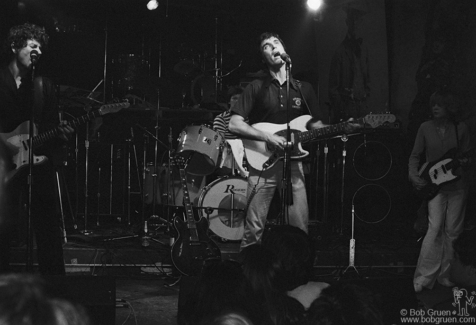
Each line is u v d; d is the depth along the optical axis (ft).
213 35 30.81
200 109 24.75
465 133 17.35
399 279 9.33
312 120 15.17
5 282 3.16
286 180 14.14
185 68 28.86
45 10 28.73
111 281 10.11
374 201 23.03
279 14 29.50
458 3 24.62
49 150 14.70
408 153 25.75
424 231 20.51
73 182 25.45
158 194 23.26
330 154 24.20
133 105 24.80
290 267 8.21
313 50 28.37
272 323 6.93
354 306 5.75
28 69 14.44
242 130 14.89
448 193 17.31
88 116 15.16
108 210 25.11
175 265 17.47
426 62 25.36
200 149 20.83
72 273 18.54
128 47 30.53
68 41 29.07
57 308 3.18
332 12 27.66
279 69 15.28
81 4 29.66
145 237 19.81
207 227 18.54
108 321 9.93
